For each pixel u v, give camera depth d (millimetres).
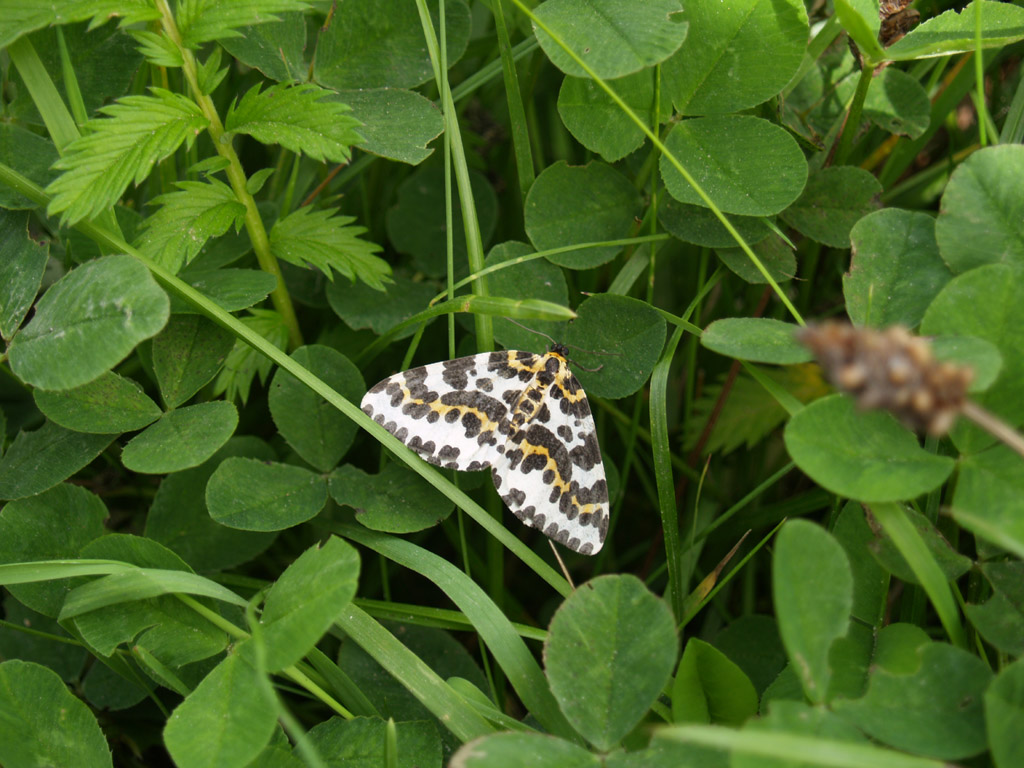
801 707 159
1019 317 164
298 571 170
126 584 175
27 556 182
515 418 192
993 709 155
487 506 201
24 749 170
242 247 203
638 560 222
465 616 190
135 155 178
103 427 183
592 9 186
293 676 178
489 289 199
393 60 197
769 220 196
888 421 164
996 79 219
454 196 224
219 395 206
